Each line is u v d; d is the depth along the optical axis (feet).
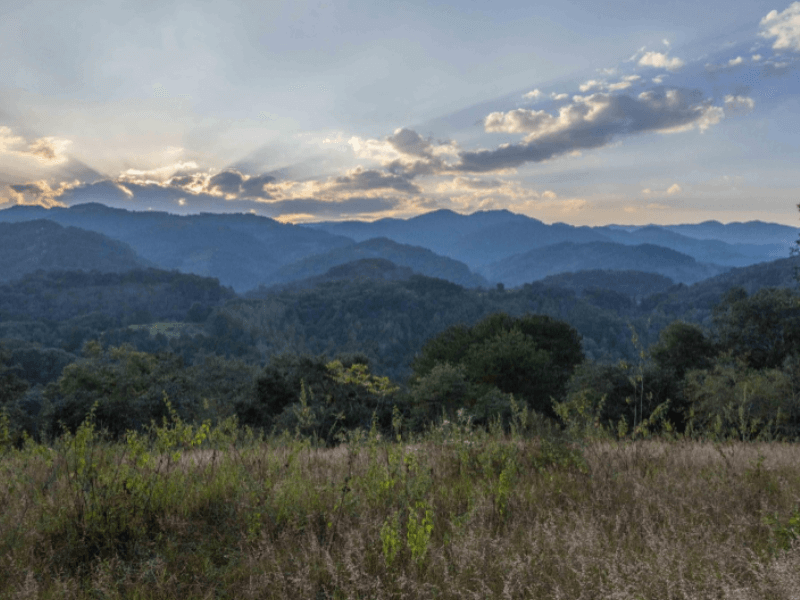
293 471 18.24
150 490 15.17
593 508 15.76
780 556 11.05
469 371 97.35
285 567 11.60
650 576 10.49
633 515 14.84
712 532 13.43
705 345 110.63
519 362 92.94
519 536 13.48
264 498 15.47
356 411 67.87
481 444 23.99
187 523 13.99
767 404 50.06
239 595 10.67
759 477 18.84
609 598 9.67
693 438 28.07
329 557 11.40
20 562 11.12
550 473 19.86
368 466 19.43
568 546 12.27
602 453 22.13
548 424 25.41
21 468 17.89
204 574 11.53
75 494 14.34
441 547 12.46
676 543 12.41
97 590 10.55
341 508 14.82
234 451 20.70
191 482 16.61
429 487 17.70
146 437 19.16
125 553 12.72
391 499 16.17
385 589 10.54
